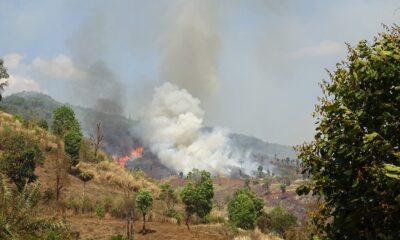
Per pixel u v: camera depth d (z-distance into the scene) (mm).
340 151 5383
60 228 15930
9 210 14125
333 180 5695
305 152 6035
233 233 31141
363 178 5121
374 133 5031
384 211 4973
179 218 36906
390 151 5008
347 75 5914
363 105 5484
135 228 31047
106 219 33750
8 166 31500
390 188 4812
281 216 43938
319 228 6023
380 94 5387
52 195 35531
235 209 39312
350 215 5379
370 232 5258
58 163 42094
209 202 36625
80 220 31531
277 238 31547
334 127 5691
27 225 14156
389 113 5172
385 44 5746
